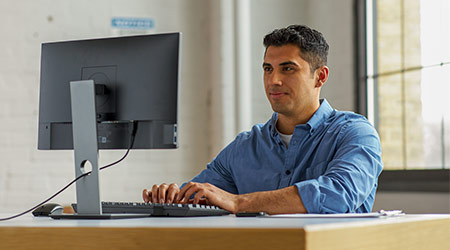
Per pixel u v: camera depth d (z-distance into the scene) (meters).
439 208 3.04
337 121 2.02
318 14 4.02
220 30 3.95
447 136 3.10
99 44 1.66
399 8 3.40
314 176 1.96
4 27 3.74
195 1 4.05
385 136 3.46
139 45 1.62
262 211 1.59
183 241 1.12
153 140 1.59
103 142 1.65
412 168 3.29
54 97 1.71
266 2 4.08
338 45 3.78
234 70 3.94
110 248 1.17
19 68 3.74
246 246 1.07
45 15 3.79
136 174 3.88
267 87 2.01
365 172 1.75
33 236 1.25
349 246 1.14
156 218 1.48
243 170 2.12
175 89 1.58
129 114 1.60
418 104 3.27
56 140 1.71
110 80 1.63
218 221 1.31
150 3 3.96
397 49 3.41
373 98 3.54
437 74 3.16
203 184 1.67
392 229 1.29
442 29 3.14
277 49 1.98
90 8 3.85
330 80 3.84
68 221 1.40
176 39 1.60
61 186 3.75
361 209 1.91
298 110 2.00
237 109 3.91
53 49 1.72
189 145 4.00
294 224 1.16
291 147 2.02
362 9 3.62
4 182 3.69
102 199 3.80
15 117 3.73
